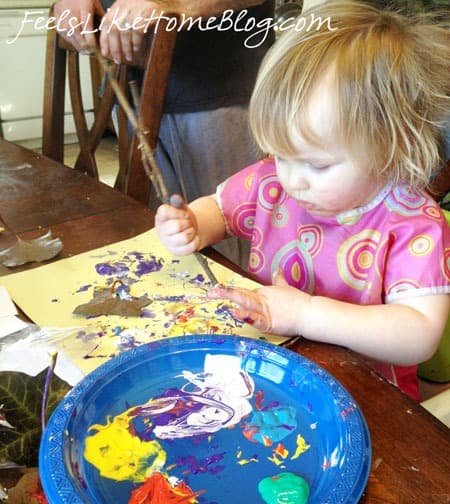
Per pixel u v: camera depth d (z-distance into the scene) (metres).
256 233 0.88
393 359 0.62
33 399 0.49
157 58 1.05
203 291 0.69
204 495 0.39
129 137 1.27
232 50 1.40
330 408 0.45
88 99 3.41
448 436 0.46
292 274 0.83
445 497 0.40
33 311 0.63
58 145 1.47
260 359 0.52
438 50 0.67
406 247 0.71
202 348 0.52
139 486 0.40
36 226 0.87
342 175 0.66
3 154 1.25
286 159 0.68
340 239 0.77
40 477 0.38
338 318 0.60
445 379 0.96
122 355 0.51
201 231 0.85
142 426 0.45
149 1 1.04
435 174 0.79
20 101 3.39
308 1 1.86
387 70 0.62
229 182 0.92
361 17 0.67
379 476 0.42
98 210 0.94
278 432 0.45
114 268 0.73
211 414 0.47
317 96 0.62
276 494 0.39
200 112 1.41
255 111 0.67
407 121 0.65
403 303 0.66
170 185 1.46
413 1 0.79
